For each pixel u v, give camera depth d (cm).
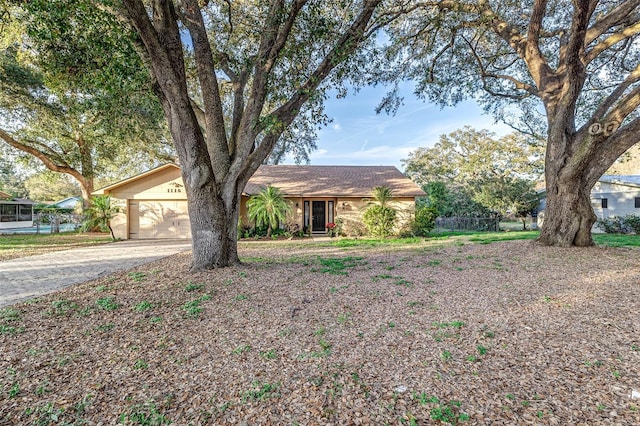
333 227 1547
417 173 3250
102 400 239
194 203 656
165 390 251
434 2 848
